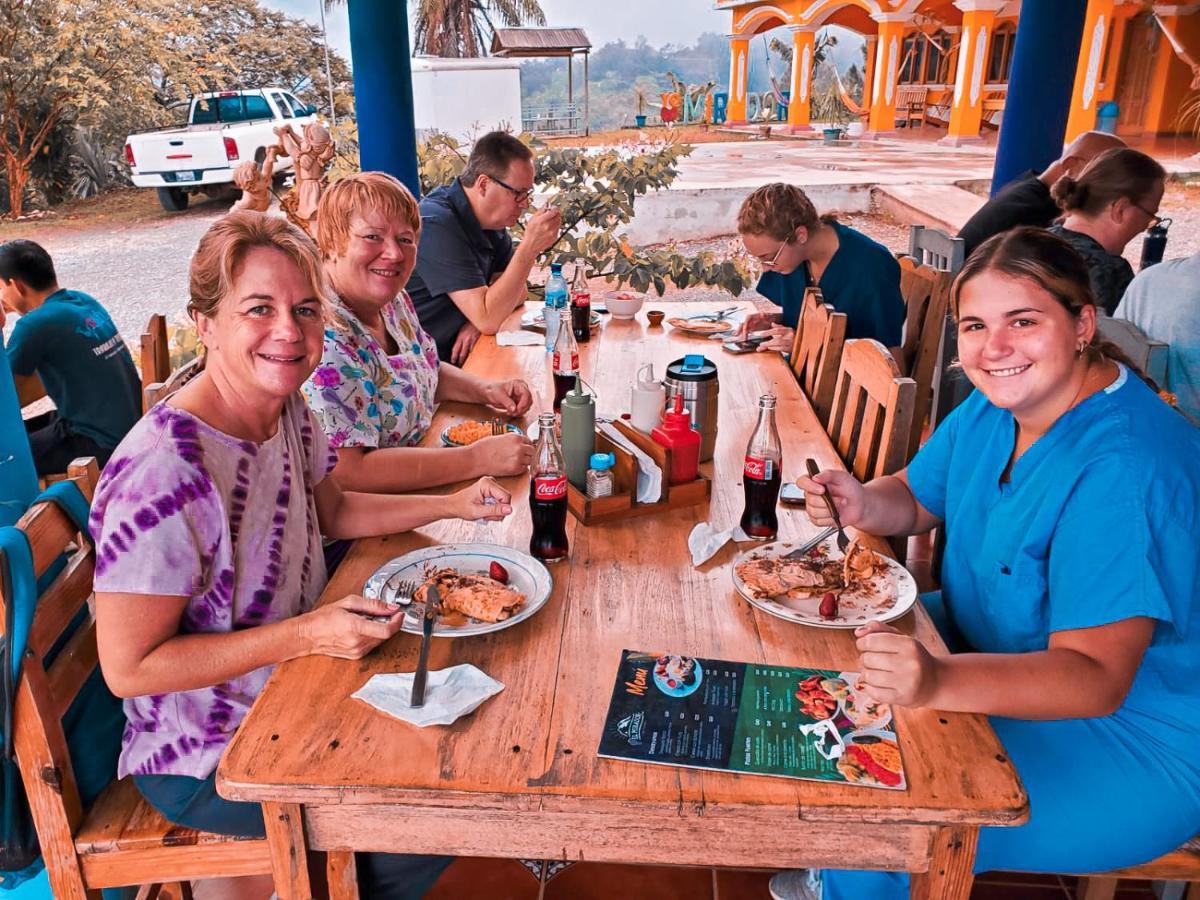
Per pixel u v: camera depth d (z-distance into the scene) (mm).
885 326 2824
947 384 3229
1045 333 1253
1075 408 1294
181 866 1400
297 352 1315
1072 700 1123
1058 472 1273
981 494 1440
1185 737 1293
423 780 1021
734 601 1408
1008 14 14359
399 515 1631
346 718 1131
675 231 8141
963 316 1329
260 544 1357
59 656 1409
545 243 2949
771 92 21422
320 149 2543
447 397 2350
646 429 1858
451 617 1344
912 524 1660
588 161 4973
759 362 2650
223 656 1236
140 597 1209
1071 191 2678
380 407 1972
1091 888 1593
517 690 1184
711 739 1089
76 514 1437
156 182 6246
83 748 1462
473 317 2988
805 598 1395
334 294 1933
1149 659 1294
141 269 5660
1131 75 13898
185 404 1293
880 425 2000
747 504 1615
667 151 5012
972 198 8664
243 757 1059
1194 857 1329
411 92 3779
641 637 1306
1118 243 2695
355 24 3594
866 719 1126
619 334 2973
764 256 2814
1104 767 1289
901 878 1297
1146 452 1213
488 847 1108
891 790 1012
